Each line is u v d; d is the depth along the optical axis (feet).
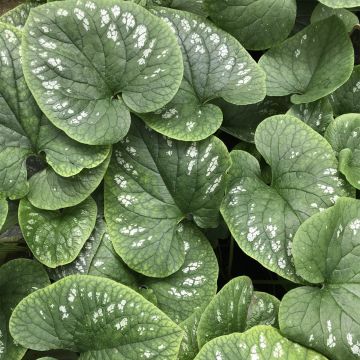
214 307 1.22
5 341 1.26
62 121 1.25
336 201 1.24
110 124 1.28
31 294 1.19
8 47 1.27
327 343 1.17
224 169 1.31
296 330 1.18
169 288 1.34
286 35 1.50
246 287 1.28
